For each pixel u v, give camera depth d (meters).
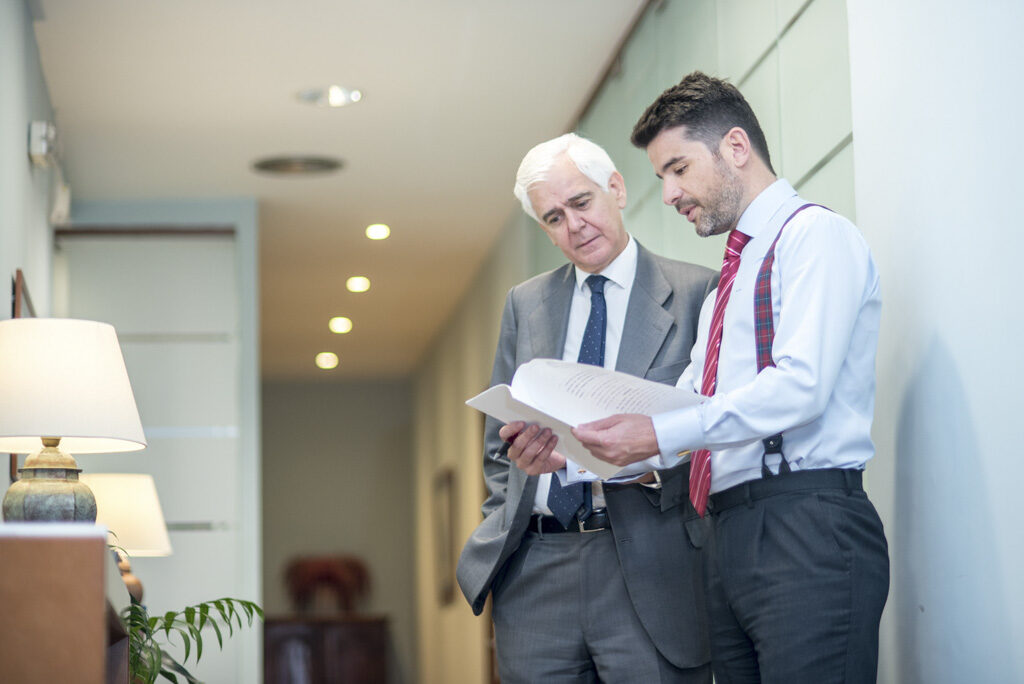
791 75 3.25
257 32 4.90
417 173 6.65
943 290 2.31
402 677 12.68
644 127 2.32
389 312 9.86
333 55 5.14
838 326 2.02
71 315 6.75
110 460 6.62
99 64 5.14
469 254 8.24
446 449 10.12
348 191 6.92
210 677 6.46
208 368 6.78
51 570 1.77
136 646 2.88
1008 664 2.08
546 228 2.71
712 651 2.23
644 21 4.68
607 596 2.46
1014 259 2.06
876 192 2.63
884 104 2.59
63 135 5.91
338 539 12.95
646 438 2.03
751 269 2.17
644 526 2.43
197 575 6.56
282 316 9.91
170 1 4.61
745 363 2.13
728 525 2.11
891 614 2.55
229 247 6.93
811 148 3.12
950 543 2.28
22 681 1.74
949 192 2.29
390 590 12.88
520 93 5.57
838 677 1.99
